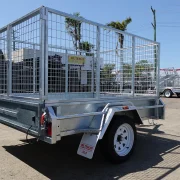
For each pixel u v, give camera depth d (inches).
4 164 155.4
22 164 155.9
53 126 126.0
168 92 804.6
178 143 210.4
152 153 181.5
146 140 220.4
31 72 181.5
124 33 182.5
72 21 144.6
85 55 227.9
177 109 467.8
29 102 136.8
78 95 219.0
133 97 185.6
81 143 147.3
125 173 142.6
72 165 155.3
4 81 174.7
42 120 127.7
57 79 212.1
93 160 164.6
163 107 213.6
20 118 147.9
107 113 152.4
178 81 800.9
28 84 176.2
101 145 153.9
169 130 265.6
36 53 181.3
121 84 207.9
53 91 204.5
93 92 219.9
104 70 193.3
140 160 165.8
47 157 169.8
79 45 154.0
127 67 205.3
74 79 225.1
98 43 158.6
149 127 280.5
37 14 131.9
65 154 176.7
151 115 205.2
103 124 147.8
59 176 137.7
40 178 134.6
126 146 166.2
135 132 170.6
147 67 214.7
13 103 155.6
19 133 234.5
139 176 138.4
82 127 144.7
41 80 127.3
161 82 824.3
